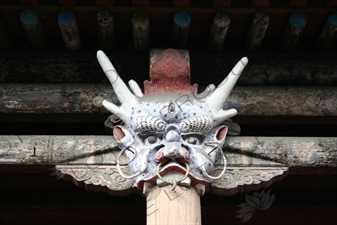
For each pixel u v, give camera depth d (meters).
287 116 4.02
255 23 3.96
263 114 3.96
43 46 4.13
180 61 3.59
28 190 4.71
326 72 4.18
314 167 3.55
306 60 4.20
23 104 3.92
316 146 3.57
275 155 3.53
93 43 4.20
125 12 3.96
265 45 4.26
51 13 3.95
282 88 4.02
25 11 3.90
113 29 3.99
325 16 4.03
